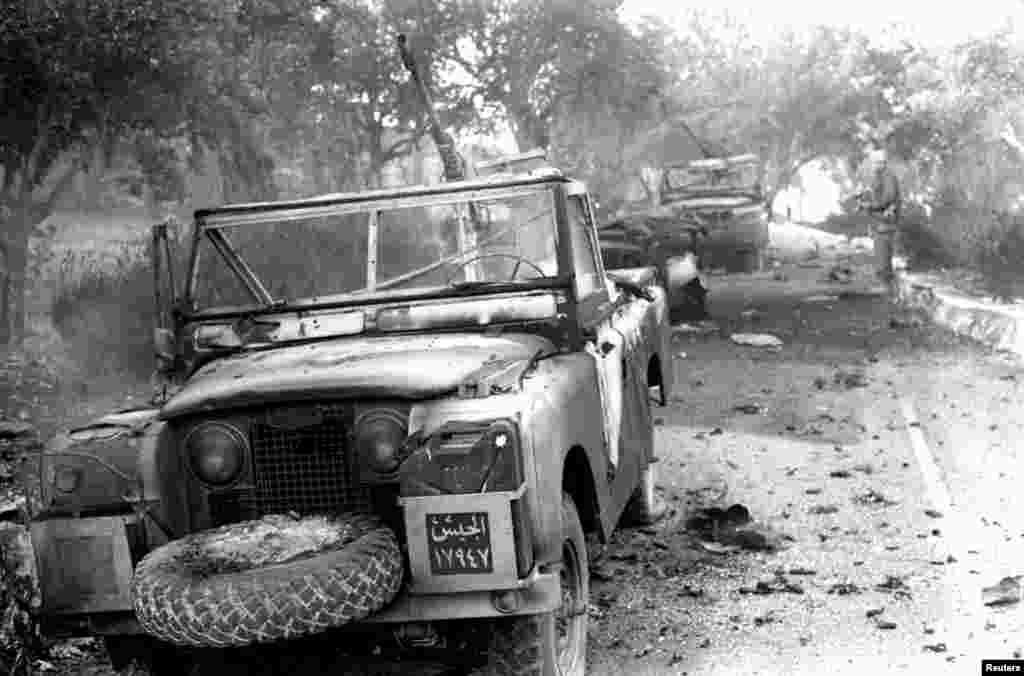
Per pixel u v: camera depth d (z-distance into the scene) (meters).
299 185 18.28
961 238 17.30
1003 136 23.70
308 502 4.31
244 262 5.28
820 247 27.83
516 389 4.18
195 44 12.27
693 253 17.44
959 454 8.12
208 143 14.70
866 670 4.64
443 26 19.14
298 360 4.61
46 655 5.21
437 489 3.90
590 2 20.84
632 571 6.01
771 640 5.00
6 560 5.32
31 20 10.97
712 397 10.55
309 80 17.14
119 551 4.21
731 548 6.28
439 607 3.95
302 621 3.67
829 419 9.41
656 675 4.71
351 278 5.23
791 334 14.00
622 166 26.64
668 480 7.82
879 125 32.72
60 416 9.20
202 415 4.34
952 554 6.01
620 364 5.70
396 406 4.20
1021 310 12.99
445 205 5.17
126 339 11.06
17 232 12.03
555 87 21.23
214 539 3.96
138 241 16.28
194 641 3.70
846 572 5.83
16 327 11.75
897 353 12.45
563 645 4.56
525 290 5.04
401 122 19.20
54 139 12.13
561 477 4.21
